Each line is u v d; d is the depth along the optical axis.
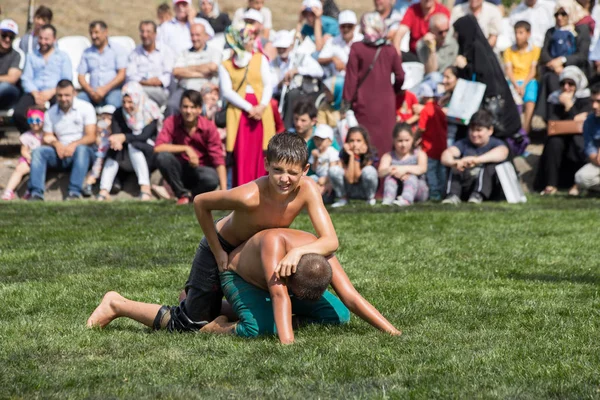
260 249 9.71
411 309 11.32
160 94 27.69
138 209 22.55
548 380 7.86
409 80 27.06
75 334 9.84
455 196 24.08
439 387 7.59
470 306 11.51
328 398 7.30
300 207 9.92
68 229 19.03
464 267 14.73
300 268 9.30
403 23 28.23
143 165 25.95
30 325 10.31
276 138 9.41
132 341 9.56
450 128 25.53
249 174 24.39
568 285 13.14
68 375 8.10
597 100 24.69
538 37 30.39
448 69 25.80
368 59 24.95
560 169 26.83
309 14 29.62
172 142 24.09
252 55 24.41
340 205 23.50
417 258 15.60
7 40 28.52
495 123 24.78
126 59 28.09
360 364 8.38
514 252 16.22
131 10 44.19
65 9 43.09
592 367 8.33
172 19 30.19
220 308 10.54
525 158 28.03
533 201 24.22
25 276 14.02
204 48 27.45
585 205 23.27
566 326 10.30
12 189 26.22
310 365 8.37
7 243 17.28
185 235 18.09
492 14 28.59
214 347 9.21
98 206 23.36
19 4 42.88
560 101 26.70
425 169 24.08
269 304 9.88
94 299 12.14
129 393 7.50
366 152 23.77
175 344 9.44
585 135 25.31
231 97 24.14
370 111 24.97
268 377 8.04
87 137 26.05
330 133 24.19
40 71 28.00
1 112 28.44
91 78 27.98
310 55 28.09
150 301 12.02
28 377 8.01
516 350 8.99
